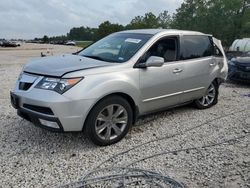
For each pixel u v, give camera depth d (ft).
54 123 14.73
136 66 17.24
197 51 21.85
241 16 140.87
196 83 21.62
